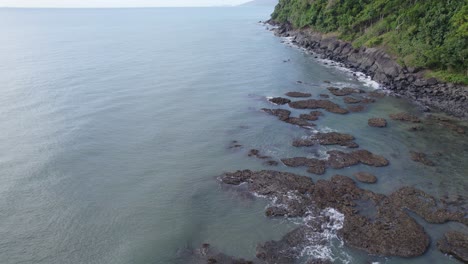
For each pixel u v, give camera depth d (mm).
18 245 26859
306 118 49938
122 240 27469
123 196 32750
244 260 25328
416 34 67062
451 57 55750
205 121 49000
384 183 34625
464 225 28672
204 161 38781
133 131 45688
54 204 31516
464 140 43188
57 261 25453
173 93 60281
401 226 28422
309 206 30953
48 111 51594
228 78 70000
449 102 53281
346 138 43625
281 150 41125
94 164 38031
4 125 46625
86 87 62844
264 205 31344
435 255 25875
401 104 55250
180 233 28203
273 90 62594
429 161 38469
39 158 38875
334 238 27359
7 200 31875
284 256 25641
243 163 38375
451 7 63938
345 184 34031
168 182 34938
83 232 28281
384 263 25125
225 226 28938
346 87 63969
